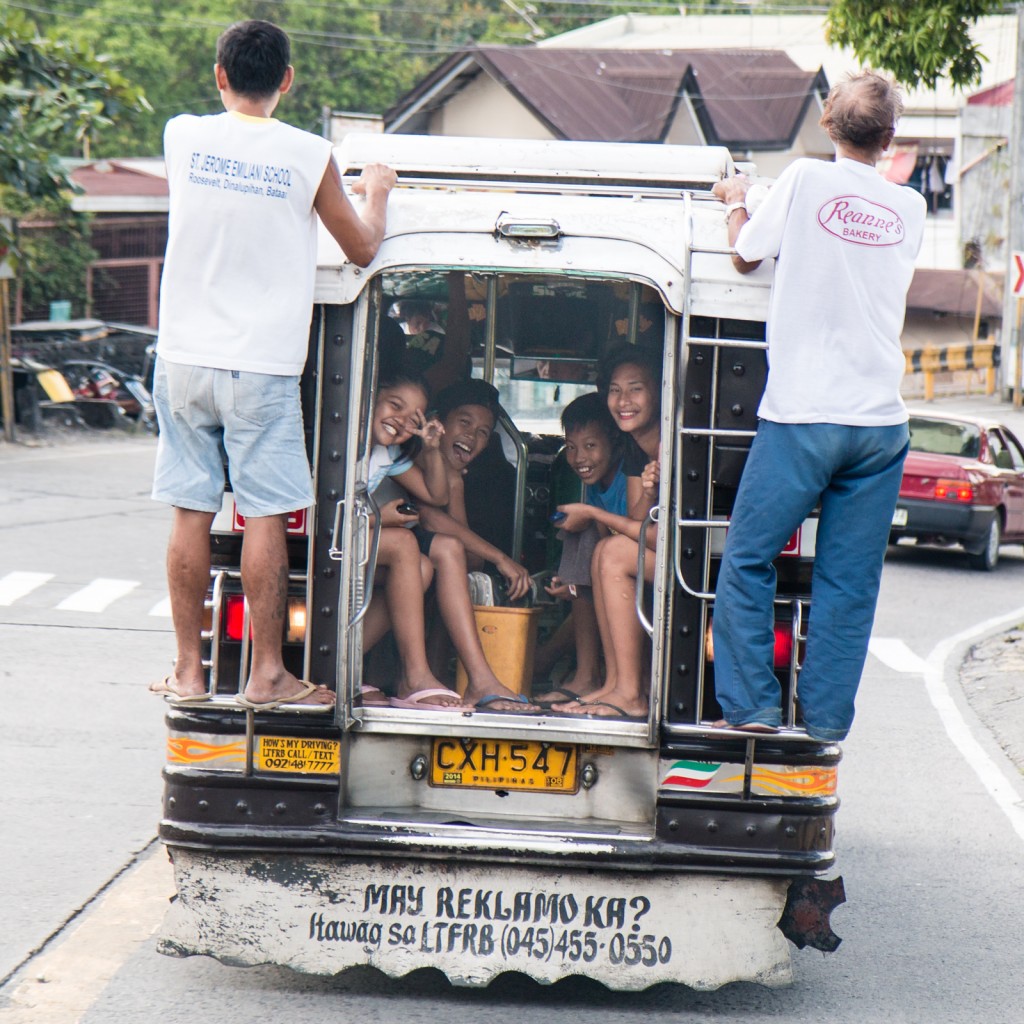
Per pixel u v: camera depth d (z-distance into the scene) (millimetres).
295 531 9531
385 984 10438
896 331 9180
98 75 42281
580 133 73312
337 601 9539
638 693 10156
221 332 8961
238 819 9617
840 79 9328
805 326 9008
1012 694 21109
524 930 9570
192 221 8977
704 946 9562
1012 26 87938
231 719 9594
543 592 11125
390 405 10289
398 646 10367
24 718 17578
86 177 69312
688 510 9398
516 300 11391
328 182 9023
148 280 73625
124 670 20266
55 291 67312
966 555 37844
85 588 26141
